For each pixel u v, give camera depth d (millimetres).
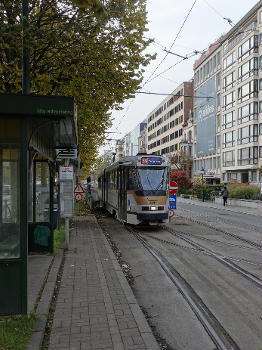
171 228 16688
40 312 5500
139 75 13219
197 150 61969
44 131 7754
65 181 10766
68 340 4594
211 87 56062
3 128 5434
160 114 89375
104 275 7812
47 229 9992
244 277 8148
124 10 11812
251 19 44719
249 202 31109
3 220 5414
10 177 5445
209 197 41594
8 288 5363
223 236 14289
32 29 9023
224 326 5371
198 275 8344
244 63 45562
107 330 4891
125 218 16938
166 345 4742
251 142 43844
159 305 6320
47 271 8039
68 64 12078
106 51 11664
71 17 11102
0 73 10375
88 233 14102
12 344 4344
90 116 15727
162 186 16203
